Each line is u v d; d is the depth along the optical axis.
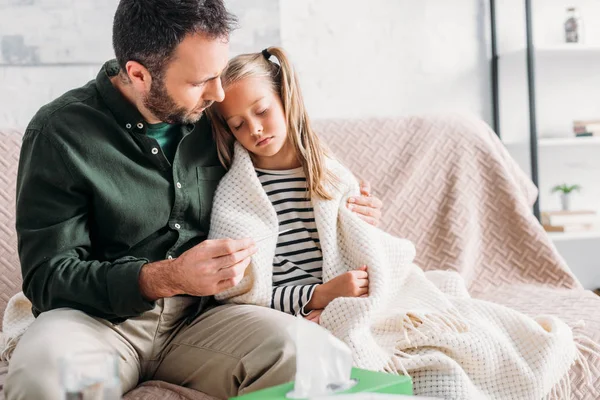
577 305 1.82
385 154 2.14
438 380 1.41
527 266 2.10
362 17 2.73
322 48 2.70
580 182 2.99
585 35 2.99
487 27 2.83
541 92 2.95
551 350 1.50
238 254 1.30
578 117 2.98
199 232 1.59
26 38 2.43
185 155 1.56
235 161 1.65
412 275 1.72
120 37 1.41
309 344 0.98
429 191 2.12
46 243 1.38
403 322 1.51
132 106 1.47
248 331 1.37
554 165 2.97
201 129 1.64
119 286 1.32
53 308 1.38
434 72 2.80
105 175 1.44
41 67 2.46
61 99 1.48
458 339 1.46
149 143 1.49
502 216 2.14
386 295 1.60
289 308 1.53
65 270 1.36
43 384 1.16
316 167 1.63
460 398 1.39
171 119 1.46
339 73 2.72
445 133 2.19
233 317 1.43
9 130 1.98
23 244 1.40
